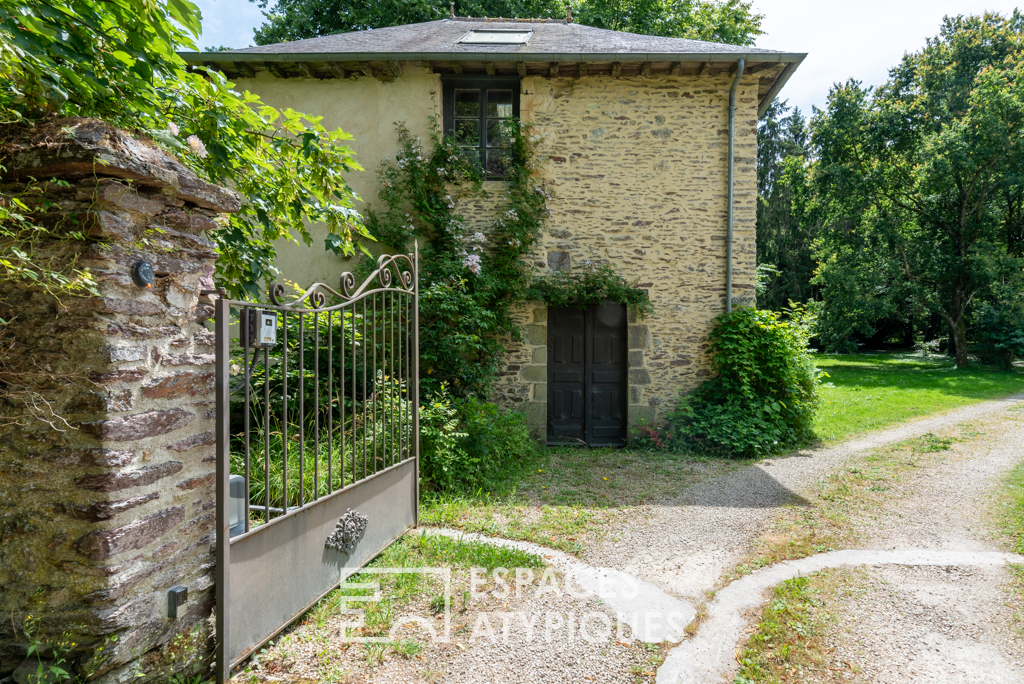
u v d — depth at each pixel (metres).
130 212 1.83
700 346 7.02
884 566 3.36
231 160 3.13
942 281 16.53
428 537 3.57
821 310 18.20
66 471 1.76
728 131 6.93
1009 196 16.55
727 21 14.34
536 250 6.98
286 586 2.46
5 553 1.82
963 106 16.09
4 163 1.76
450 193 6.94
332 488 2.86
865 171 16.91
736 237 7.00
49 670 1.73
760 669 2.31
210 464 2.16
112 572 1.75
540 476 5.38
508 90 7.08
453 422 4.81
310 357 4.24
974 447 6.51
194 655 2.06
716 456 6.34
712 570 3.30
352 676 2.17
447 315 6.02
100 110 2.19
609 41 7.32
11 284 1.81
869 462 5.90
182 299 2.06
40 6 1.86
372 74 6.76
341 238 3.99
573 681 2.20
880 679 2.26
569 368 7.25
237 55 6.27
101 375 1.74
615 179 6.98
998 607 2.86
